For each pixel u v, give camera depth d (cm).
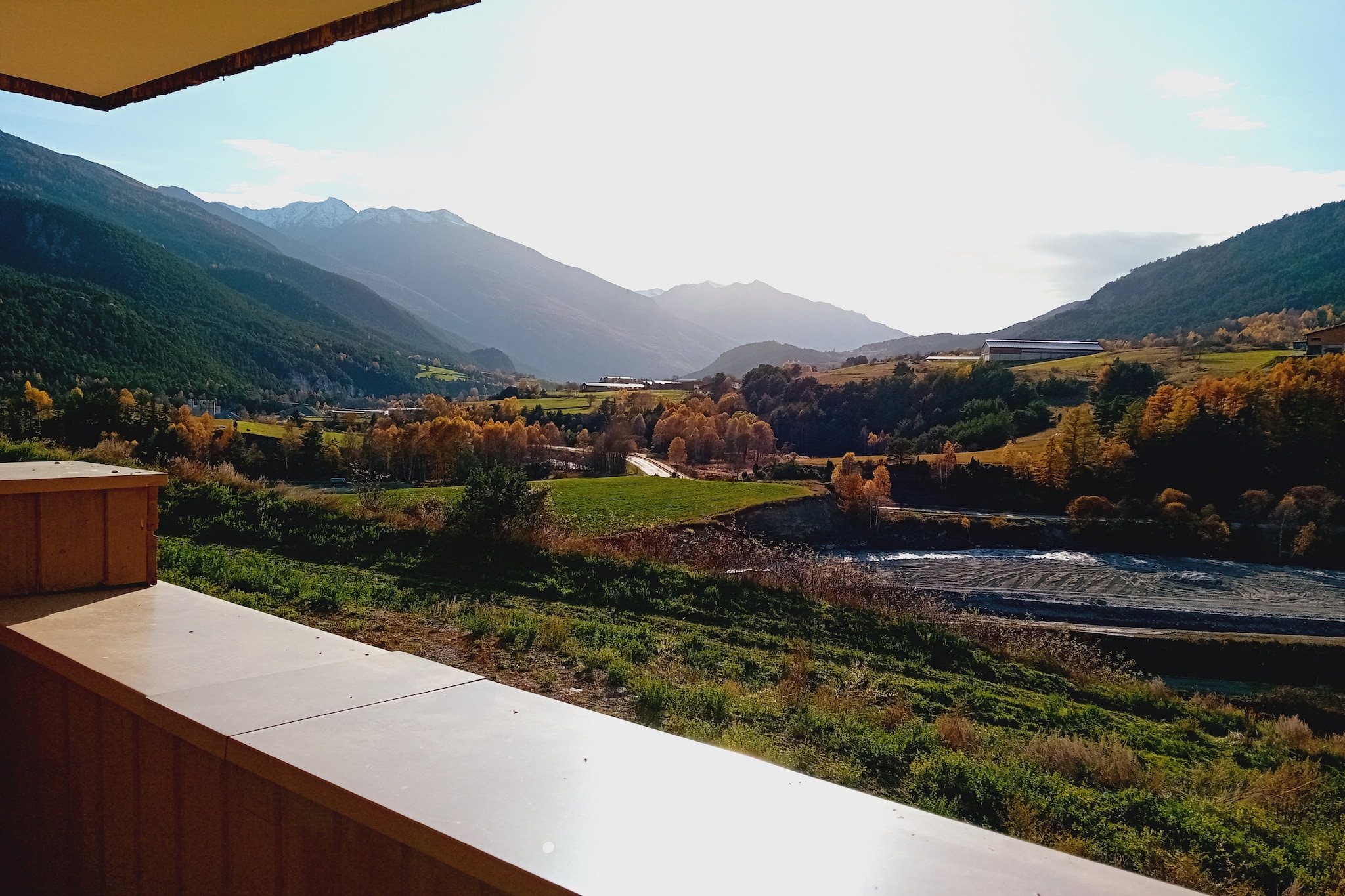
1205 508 7756
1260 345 14000
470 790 112
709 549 1595
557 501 4003
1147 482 8500
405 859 113
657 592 1341
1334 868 584
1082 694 1208
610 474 8588
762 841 98
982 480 9031
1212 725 1160
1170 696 1265
